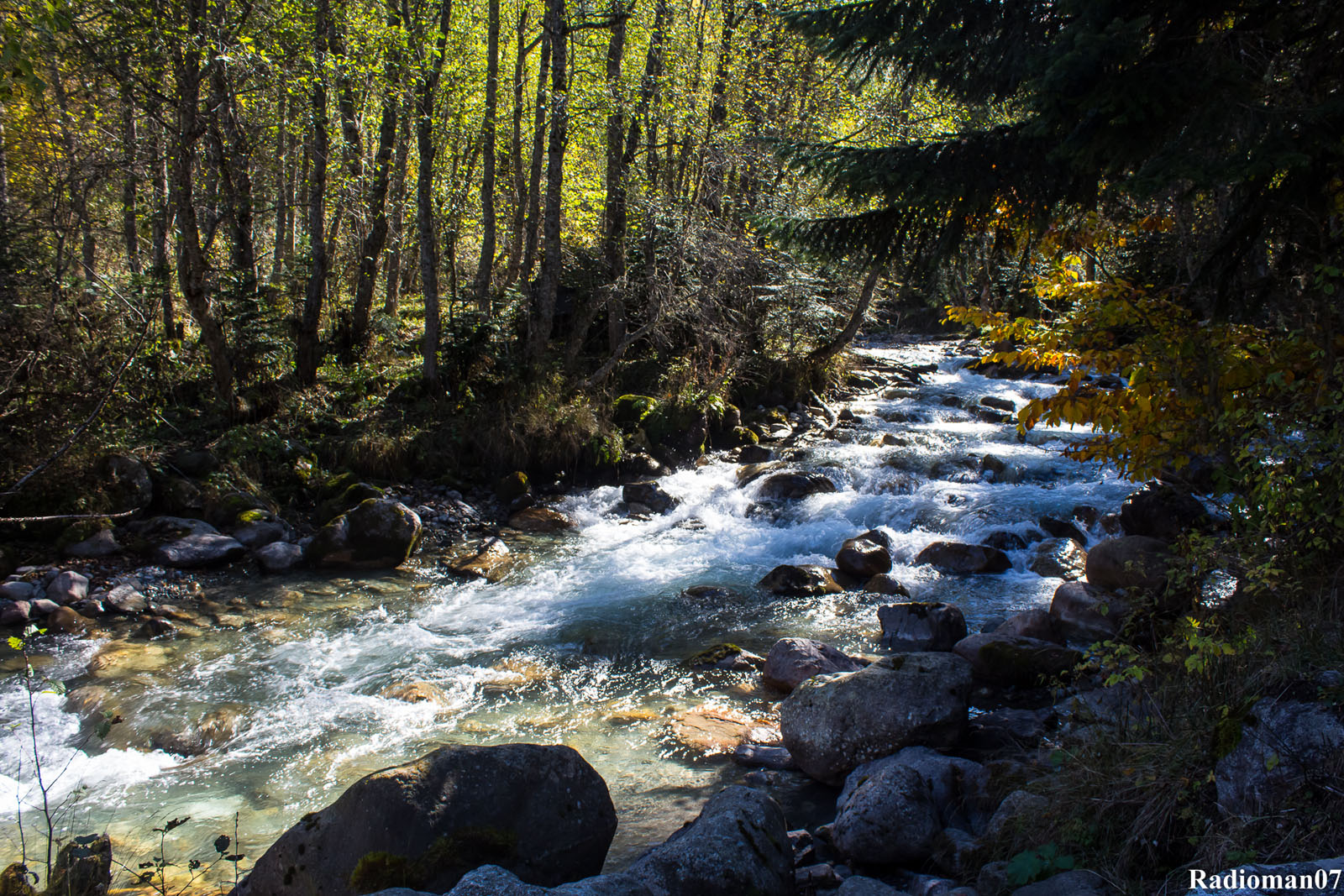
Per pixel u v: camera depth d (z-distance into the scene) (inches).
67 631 315.0
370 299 610.9
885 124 590.9
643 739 243.3
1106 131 204.4
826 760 212.2
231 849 190.9
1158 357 217.2
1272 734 126.6
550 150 557.6
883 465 547.5
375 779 143.3
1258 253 239.0
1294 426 178.7
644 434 566.3
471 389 555.8
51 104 426.0
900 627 307.0
